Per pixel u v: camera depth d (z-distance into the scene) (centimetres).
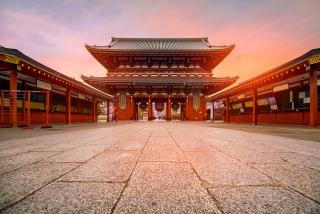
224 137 810
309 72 1512
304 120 1716
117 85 4231
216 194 209
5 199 193
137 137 804
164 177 268
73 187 228
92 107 3381
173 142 644
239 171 299
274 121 2180
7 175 275
